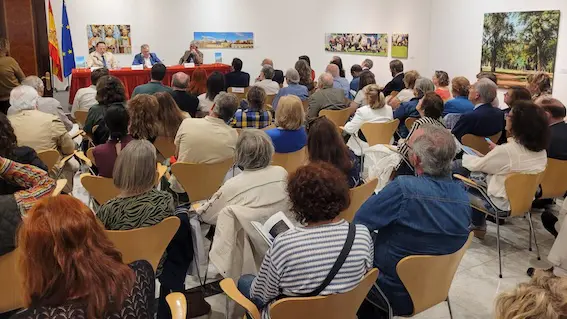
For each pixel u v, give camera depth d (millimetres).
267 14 10922
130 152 2338
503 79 7273
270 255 1845
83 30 9773
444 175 2217
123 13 9977
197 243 2746
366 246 1891
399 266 2055
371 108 4902
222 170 3619
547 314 1100
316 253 1806
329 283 1810
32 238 1272
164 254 2648
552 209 4492
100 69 5773
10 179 2422
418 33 8797
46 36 8539
